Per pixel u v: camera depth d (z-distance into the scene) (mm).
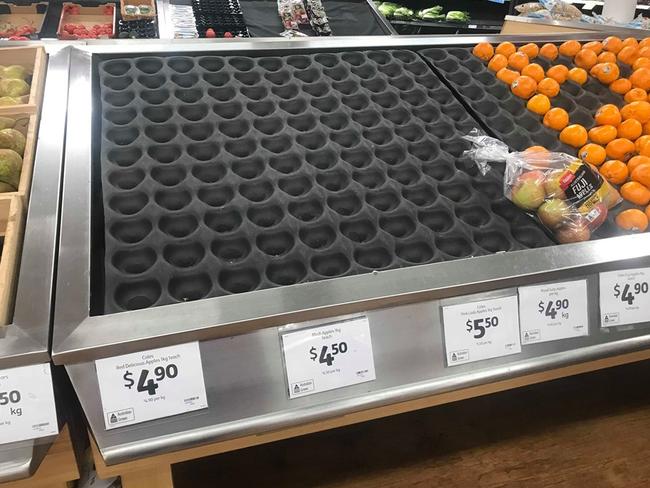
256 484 1075
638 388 1320
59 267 792
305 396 819
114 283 805
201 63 1288
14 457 737
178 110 1138
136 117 1103
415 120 1211
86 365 710
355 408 847
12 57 1230
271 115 1163
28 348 688
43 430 727
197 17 2699
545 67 1493
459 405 1251
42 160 963
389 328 834
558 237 1026
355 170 1065
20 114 1077
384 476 1099
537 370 931
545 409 1254
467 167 1128
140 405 748
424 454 1145
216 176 1021
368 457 1132
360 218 968
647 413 1257
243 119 1138
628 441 1193
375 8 3047
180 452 862
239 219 942
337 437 1169
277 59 1342
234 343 766
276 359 790
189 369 754
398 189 1037
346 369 823
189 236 893
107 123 1076
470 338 875
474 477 1107
